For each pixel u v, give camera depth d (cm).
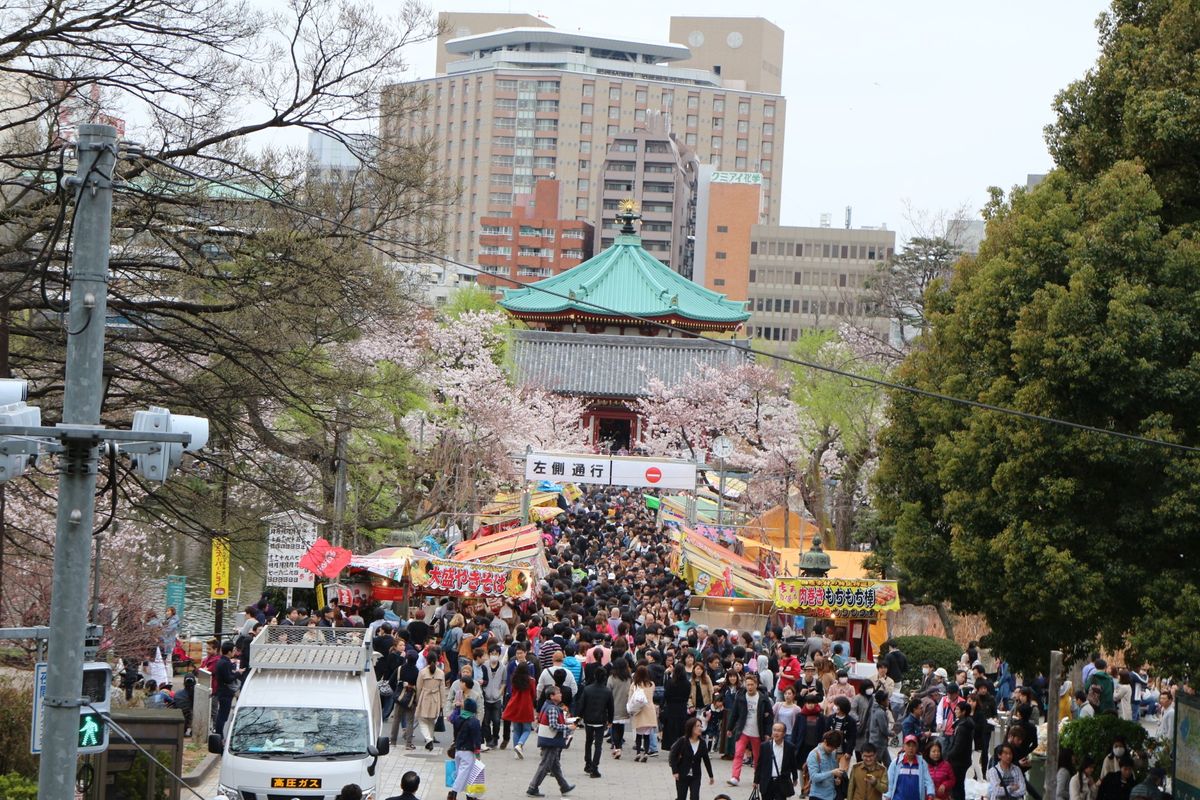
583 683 3083
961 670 3300
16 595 3338
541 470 5359
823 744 2297
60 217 1598
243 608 4975
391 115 2789
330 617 3278
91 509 1259
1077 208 2622
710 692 3008
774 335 17600
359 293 2795
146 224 2566
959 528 2605
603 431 13100
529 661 3059
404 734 2950
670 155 19638
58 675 1234
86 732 1372
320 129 2747
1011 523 2478
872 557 3969
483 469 5938
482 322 6956
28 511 3294
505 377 7219
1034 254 2597
